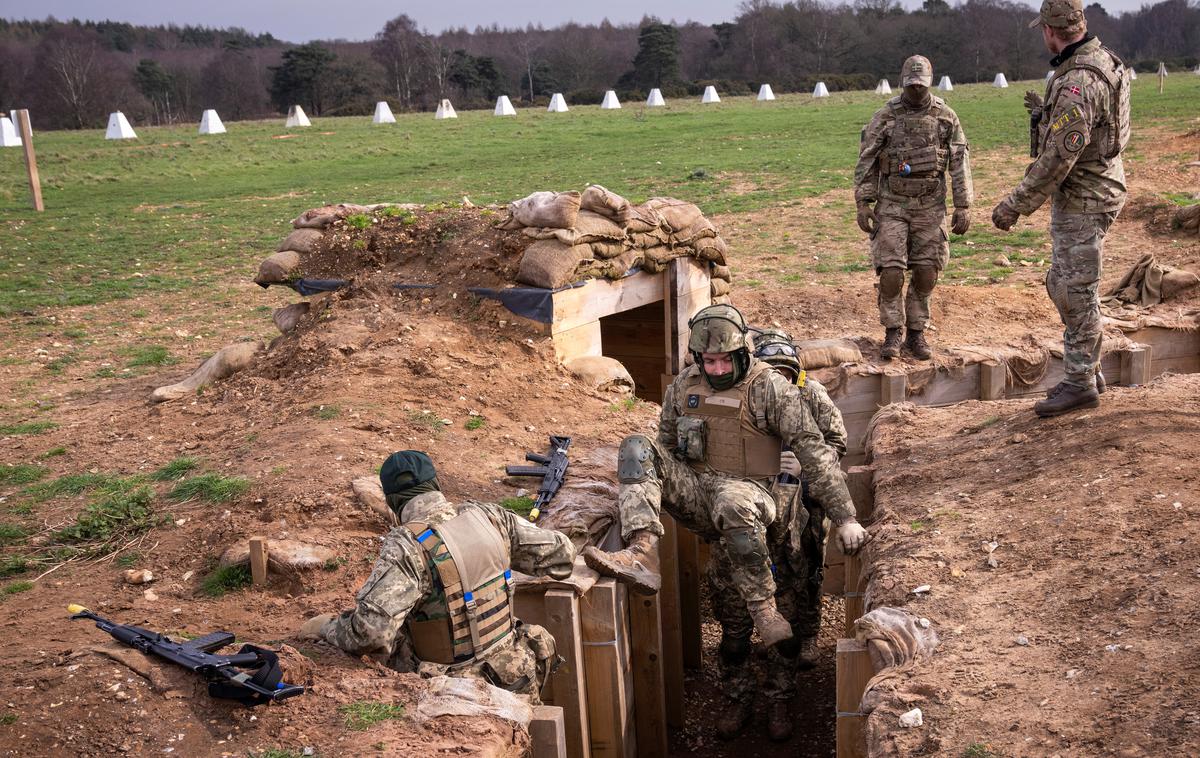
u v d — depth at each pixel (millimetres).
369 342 8320
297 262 9359
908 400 8797
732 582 5828
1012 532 4887
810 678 6848
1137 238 14680
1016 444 6031
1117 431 5629
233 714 3566
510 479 6426
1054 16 5453
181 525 5988
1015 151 25812
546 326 8281
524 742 3648
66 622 4840
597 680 5043
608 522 5840
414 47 107625
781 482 5848
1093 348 6031
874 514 5707
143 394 9133
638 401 8250
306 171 31672
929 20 116812
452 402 7531
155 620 4918
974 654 3973
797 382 5789
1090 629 3945
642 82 105188
